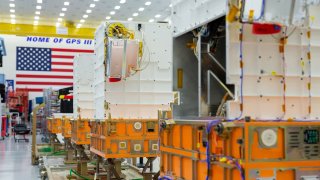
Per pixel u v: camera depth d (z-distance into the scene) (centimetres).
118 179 898
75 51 3478
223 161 412
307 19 459
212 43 535
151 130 859
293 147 398
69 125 1512
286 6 439
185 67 575
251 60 441
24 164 1538
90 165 1277
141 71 898
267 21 432
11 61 3400
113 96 884
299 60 458
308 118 456
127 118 876
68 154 1462
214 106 530
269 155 390
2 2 2533
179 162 531
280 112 449
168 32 914
